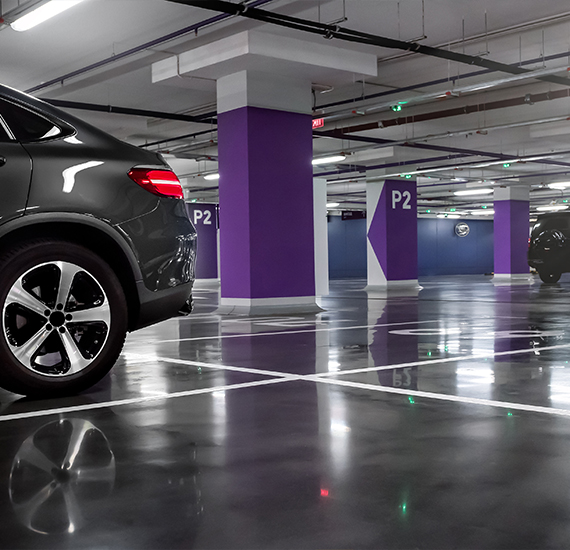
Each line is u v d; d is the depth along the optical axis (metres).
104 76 11.83
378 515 1.75
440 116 14.03
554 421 2.80
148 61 10.93
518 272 26.75
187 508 1.82
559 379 3.84
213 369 4.37
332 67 9.80
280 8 8.68
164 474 2.12
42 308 3.21
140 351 5.45
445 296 14.76
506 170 24.80
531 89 13.13
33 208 3.12
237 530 1.66
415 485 1.99
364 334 6.55
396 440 2.51
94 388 3.67
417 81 12.35
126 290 3.52
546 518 1.72
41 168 3.15
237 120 10.06
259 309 10.08
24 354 3.18
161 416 2.96
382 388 3.60
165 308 3.53
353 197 32.69
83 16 9.05
